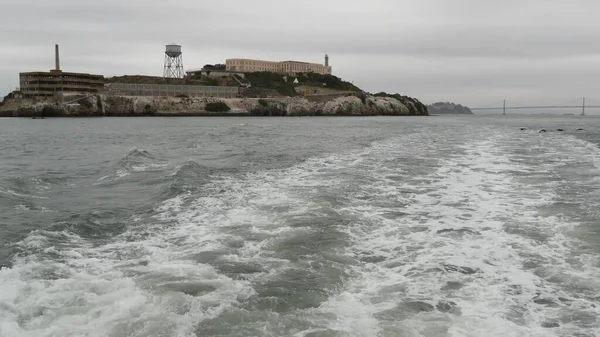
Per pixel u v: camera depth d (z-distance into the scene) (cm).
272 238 1058
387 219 1227
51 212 1348
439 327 659
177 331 641
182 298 741
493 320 679
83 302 723
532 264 895
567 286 795
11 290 755
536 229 1116
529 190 1597
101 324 655
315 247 1002
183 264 900
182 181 1731
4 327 637
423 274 852
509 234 1084
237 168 2145
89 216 1275
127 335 629
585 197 1464
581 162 2322
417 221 1208
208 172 2002
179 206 1396
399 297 757
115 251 992
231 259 928
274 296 757
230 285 798
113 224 1216
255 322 673
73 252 981
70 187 1756
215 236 1080
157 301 729
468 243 1026
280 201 1417
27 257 935
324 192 1544
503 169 2080
